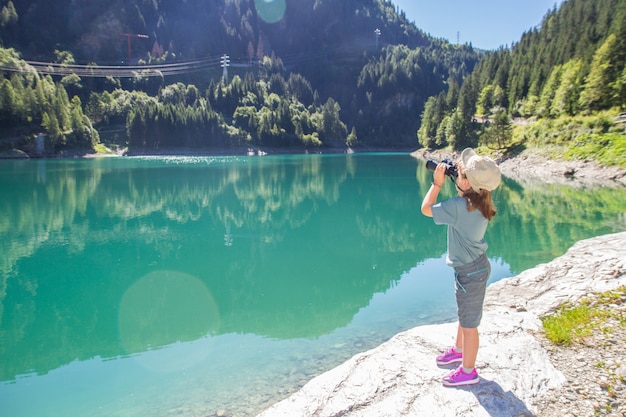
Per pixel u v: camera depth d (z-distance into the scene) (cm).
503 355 406
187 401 550
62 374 644
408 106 15050
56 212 2111
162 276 1159
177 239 1594
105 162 6144
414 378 381
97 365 671
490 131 5191
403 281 1077
